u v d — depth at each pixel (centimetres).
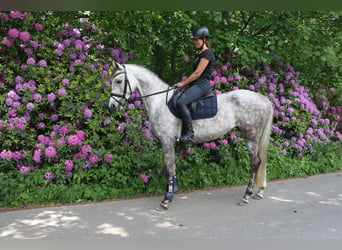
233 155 561
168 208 397
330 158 676
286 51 616
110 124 472
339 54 708
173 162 403
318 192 479
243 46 570
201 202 424
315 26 649
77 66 483
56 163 446
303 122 640
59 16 527
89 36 535
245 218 365
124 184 450
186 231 326
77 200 418
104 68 518
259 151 430
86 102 471
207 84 394
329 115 775
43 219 352
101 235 313
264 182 433
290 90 653
